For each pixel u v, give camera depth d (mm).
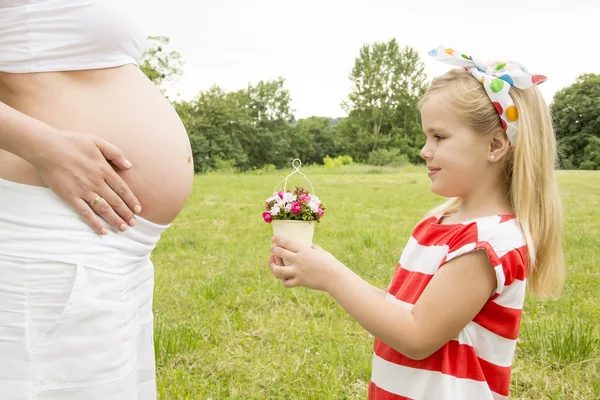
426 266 1702
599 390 3080
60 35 1578
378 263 6395
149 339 1798
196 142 63062
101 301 1513
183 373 3258
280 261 1799
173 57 35906
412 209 12867
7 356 1449
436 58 1796
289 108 75125
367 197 16547
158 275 5797
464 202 1746
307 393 3029
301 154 74312
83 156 1470
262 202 14898
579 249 7277
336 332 3994
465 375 1579
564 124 56094
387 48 68750
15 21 1539
